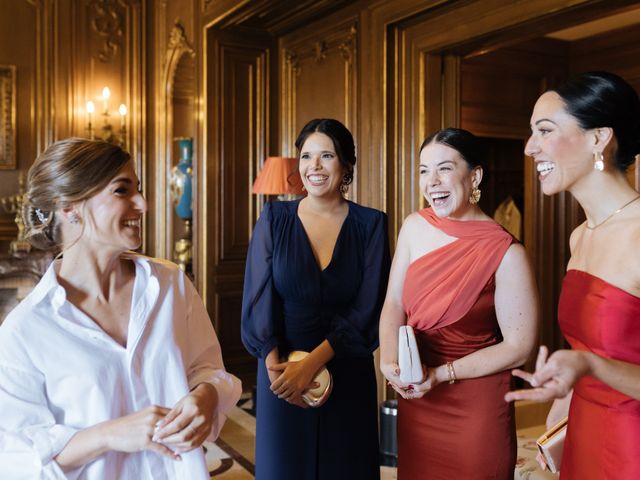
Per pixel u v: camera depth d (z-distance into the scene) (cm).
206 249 610
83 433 137
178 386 154
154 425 136
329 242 249
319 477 245
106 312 152
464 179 203
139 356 150
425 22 421
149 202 753
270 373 241
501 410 203
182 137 711
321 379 234
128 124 745
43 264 655
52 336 141
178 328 158
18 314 141
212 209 609
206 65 600
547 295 633
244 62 614
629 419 150
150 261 161
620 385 139
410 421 216
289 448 244
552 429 184
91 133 709
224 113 609
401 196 448
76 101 729
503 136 596
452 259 202
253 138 621
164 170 741
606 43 586
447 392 206
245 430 476
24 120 712
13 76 701
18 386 138
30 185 148
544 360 136
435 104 431
